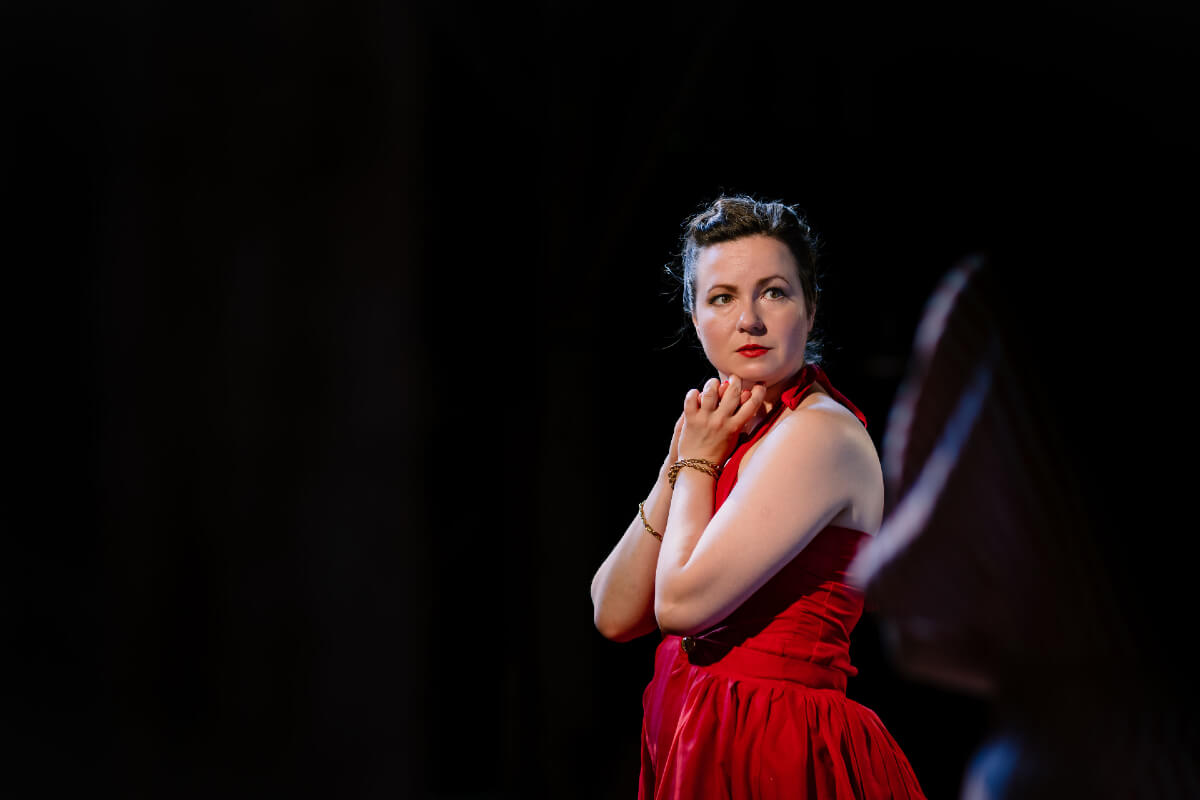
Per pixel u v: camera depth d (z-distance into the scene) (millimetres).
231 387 5070
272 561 5086
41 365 6160
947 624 1026
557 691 8922
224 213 5070
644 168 8297
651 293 9234
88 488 5746
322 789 5109
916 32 5543
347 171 5074
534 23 8758
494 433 9586
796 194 7727
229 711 5062
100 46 5480
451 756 9500
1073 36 3320
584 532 9008
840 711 2746
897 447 1023
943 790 6973
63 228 6125
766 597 2807
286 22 5031
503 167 9242
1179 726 979
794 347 2934
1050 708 1030
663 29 8359
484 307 9477
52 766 5715
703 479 2863
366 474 5125
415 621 5305
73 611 5871
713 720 2742
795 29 7387
